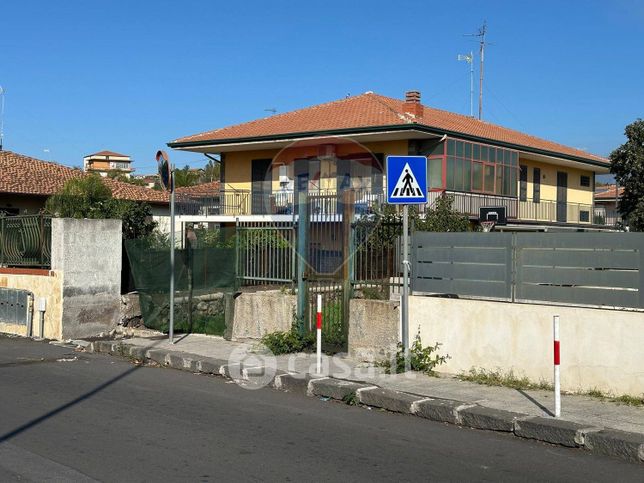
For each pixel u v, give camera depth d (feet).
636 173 96.78
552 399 26.30
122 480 17.90
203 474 18.52
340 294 36.68
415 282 32.99
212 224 102.01
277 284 40.45
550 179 122.31
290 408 27.17
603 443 21.12
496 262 30.09
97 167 392.47
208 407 26.89
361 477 18.56
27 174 109.70
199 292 45.70
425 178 31.55
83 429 23.04
